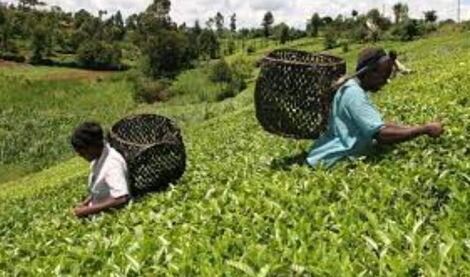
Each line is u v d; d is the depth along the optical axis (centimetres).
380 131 814
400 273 502
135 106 11350
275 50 898
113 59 16638
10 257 817
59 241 841
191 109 8238
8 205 2314
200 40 18012
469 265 498
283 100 855
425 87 1689
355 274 511
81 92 12800
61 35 18162
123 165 974
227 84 11100
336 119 847
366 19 14225
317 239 612
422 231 598
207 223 724
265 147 1345
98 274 634
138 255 651
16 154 7544
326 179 775
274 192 780
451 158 765
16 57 16262
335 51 13650
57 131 8988
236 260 583
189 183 1028
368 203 680
